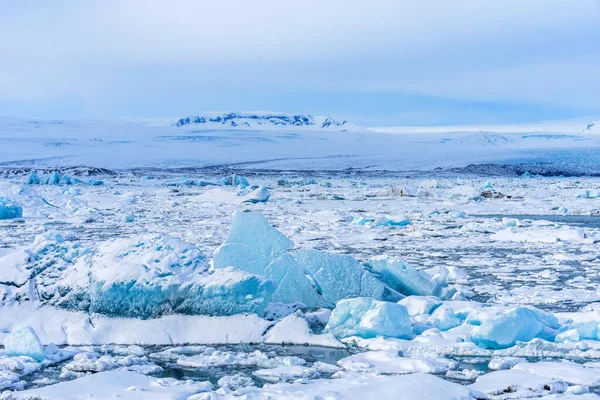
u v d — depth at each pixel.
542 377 7.02
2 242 19.73
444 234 22.00
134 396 6.43
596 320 8.83
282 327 8.93
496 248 18.55
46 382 7.13
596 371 7.30
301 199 41.06
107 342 8.79
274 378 7.21
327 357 8.16
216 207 34.56
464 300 10.94
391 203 38.22
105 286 9.15
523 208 34.53
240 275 9.15
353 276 10.27
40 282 9.59
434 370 7.43
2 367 7.49
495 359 7.70
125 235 21.78
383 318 8.74
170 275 9.28
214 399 6.34
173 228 24.08
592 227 24.86
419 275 11.09
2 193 31.36
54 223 26.02
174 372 7.54
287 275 10.09
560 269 14.78
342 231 22.92
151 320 9.05
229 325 8.95
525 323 8.50
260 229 10.24
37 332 8.94
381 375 7.18
